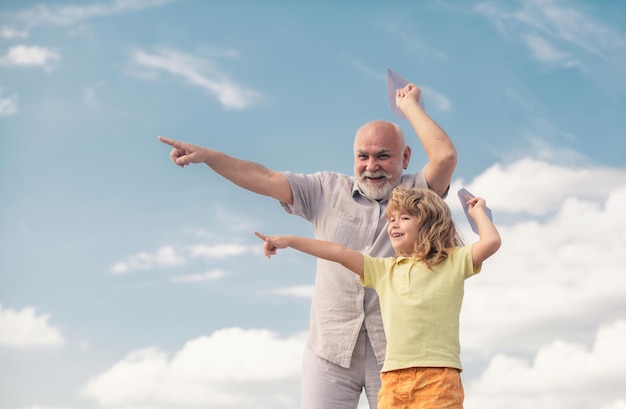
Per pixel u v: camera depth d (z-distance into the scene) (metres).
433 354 2.93
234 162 3.61
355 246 3.57
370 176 3.58
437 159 3.54
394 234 3.11
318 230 3.67
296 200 3.67
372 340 3.48
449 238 3.09
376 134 3.59
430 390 2.90
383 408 2.97
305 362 3.58
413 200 3.09
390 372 2.96
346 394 3.50
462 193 3.22
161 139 3.53
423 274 3.03
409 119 3.65
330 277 3.53
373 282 3.13
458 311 3.02
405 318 2.98
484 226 3.06
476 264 3.03
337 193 3.65
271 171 3.68
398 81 3.81
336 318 3.51
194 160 3.54
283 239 3.12
